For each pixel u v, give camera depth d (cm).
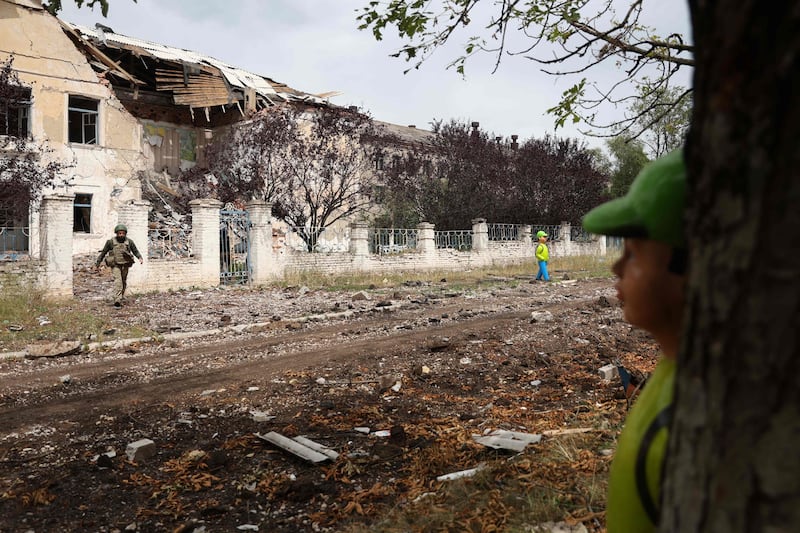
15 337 953
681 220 92
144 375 733
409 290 1678
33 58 2048
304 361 784
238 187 2309
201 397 623
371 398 607
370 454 444
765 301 65
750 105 66
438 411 558
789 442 63
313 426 519
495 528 288
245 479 405
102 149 2228
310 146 2408
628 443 103
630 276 100
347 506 350
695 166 77
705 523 72
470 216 2717
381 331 1016
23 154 1948
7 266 1227
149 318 1162
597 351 791
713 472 71
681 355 79
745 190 67
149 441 463
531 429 477
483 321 1086
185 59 2625
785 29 63
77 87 2158
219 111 2752
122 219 1461
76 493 389
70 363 818
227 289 1619
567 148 3153
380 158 2694
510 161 3012
